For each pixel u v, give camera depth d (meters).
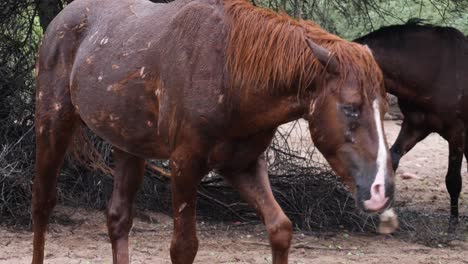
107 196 8.99
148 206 9.08
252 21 4.95
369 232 8.73
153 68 5.27
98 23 5.86
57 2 9.67
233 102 4.92
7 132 9.00
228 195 9.23
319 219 8.83
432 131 9.24
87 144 6.94
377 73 4.58
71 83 5.88
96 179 8.99
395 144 9.29
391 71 9.05
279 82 4.81
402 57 9.02
